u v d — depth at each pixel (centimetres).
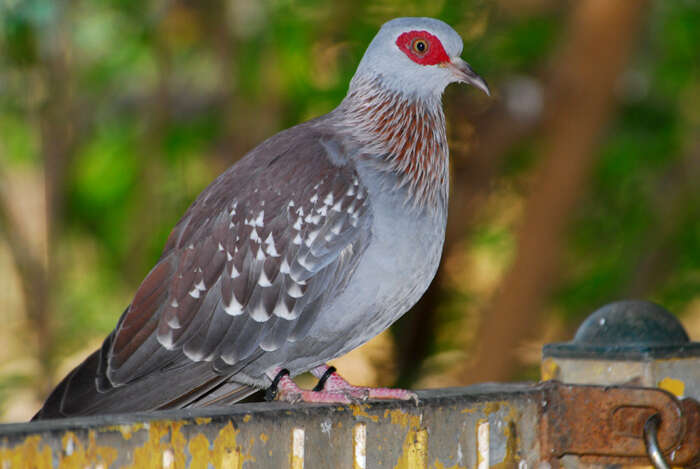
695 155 1287
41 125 1327
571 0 1197
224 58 1291
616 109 1222
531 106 1218
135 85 1398
